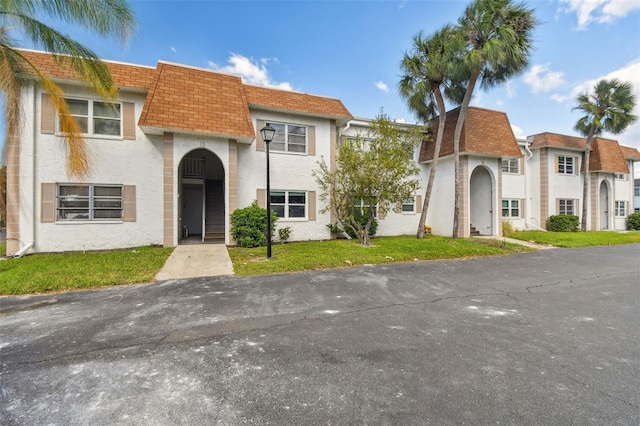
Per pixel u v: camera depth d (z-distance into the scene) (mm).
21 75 8188
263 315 4582
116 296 5570
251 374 2891
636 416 2242
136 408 2375
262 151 12727
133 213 10969
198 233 15727
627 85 17094
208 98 11117
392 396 2510
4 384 2729
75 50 8031
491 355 3270
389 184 11242
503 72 13367
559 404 2395
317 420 2219
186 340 3699
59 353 3352
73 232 10297
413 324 4219
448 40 12789
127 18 8078
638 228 21562
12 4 7047
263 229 11375
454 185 15023
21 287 5895
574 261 9430
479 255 10461
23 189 9742
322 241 13211
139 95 11023
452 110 15883
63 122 8719
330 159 13836
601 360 3160
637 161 23719
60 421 2225
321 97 13867
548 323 4254
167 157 10641
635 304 5156
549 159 19047
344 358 3211
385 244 11906
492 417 2234
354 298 5473
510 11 12172
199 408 2371
